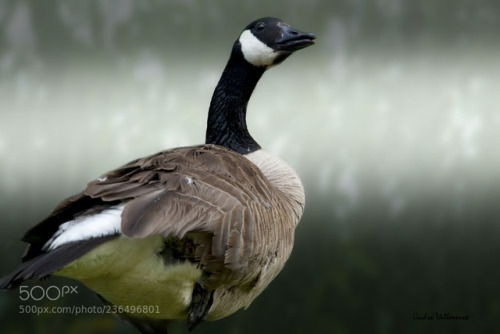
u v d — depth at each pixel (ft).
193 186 17.26
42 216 43.04
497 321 38.27
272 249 19.44
